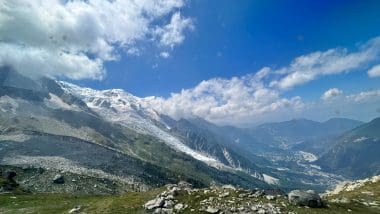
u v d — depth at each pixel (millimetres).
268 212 51562
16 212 75562
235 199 56594
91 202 72875
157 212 54656
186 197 58625
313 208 55031
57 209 73188
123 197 66562
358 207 61750
